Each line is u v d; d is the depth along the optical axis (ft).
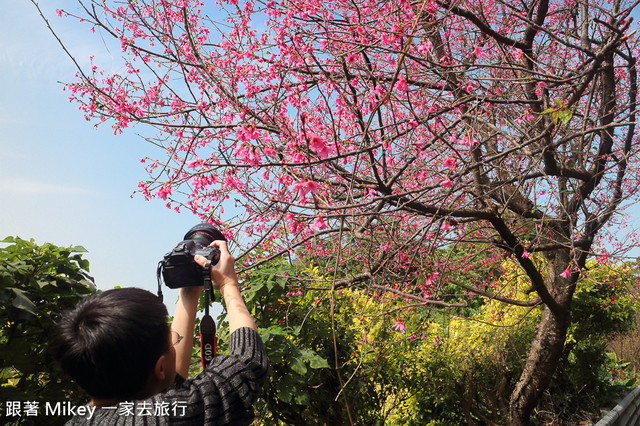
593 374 32.42
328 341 15.46
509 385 29.14
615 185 20.89
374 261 15.79
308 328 14.97
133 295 3.47
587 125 20.26
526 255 16.24
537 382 21.68
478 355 24.84
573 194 20.04
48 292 11.44
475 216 14.07
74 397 11.82
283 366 13.60
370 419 18.83
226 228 13.25
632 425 32.12
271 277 14.28
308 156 9.36
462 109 15.67
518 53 17.07
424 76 15.76
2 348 10.63
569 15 20.97
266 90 16.07
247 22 16.21
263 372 3.76
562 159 20.30
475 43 17.58
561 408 30.71
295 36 12.93
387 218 15.02
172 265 4.19
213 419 3.40
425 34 12.25
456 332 24.41
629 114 15.29
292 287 14.73
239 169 12.82
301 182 9.32
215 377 3.57
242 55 16.10
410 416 24.47
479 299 32.40
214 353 4.15
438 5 13.43
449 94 16.12
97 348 3.18
